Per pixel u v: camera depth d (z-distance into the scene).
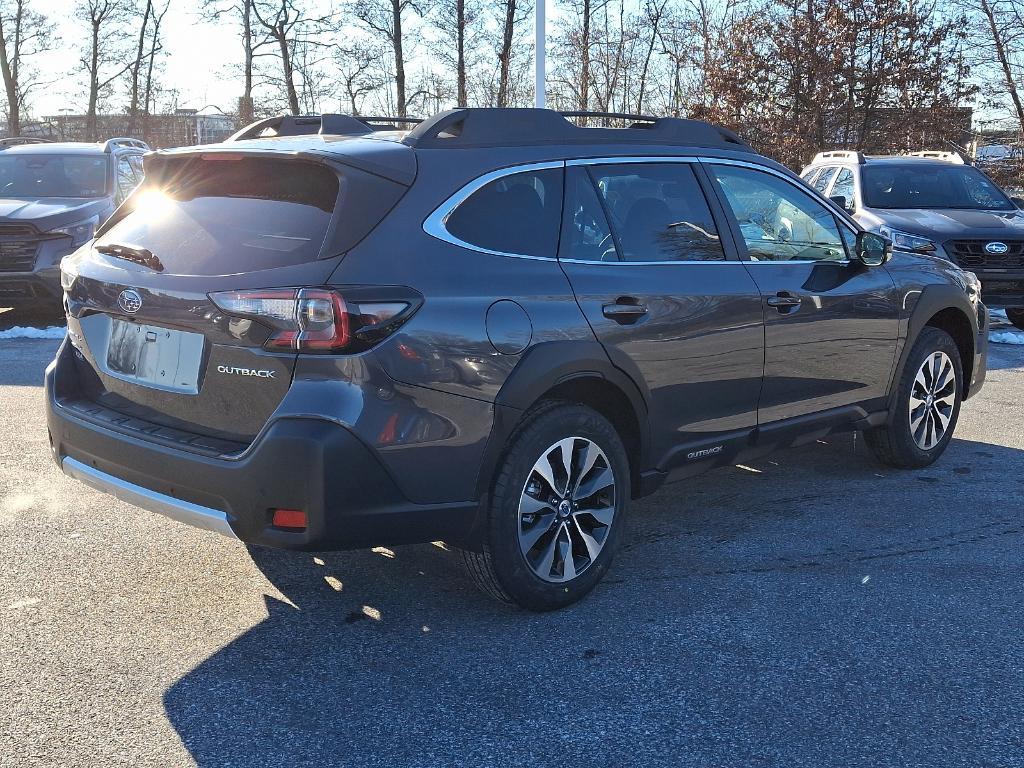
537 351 3.45
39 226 9.71
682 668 3.26
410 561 4.13
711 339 4.09
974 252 10.30
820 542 4.42
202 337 3.25
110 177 11.19
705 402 4.15
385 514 3.18
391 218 3.26
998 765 2.74
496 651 3.36
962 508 4.90
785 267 4.53
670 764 2.72
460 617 3.62
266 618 3.58
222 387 3.21
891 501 5.00
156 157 3.71
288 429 3.04
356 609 3.67
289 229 3.25
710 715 2.98
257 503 3.09
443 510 3.29
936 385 5.50
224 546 4.24
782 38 23.27
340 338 3.03
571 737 2.85
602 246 3.83
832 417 4.87
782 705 3.04
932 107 23.56
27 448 5.61
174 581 3.88
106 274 3.54
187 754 2.74
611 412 3.96
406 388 3.15
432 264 3.28
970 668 3.28
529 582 3.56
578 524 3.71
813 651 3.39
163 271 3.35
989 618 3.66
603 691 3.11
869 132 23.66
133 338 3.49
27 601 3.67
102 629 3.46
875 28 23.25
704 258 4.18
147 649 3.33
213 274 3.22
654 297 3.86
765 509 4.86
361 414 3.07
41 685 3.08
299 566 4.05
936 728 2.92
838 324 4.73
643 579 3.99
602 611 3.69
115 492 3.49
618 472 3.80
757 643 3.44
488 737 2.85
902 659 3.34
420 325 3.18
